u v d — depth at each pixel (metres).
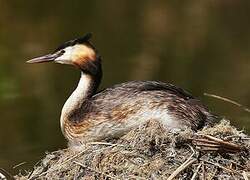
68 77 19.28
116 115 9.98
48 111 16.36
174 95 10.04
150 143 8.89
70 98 10.50
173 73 19.36
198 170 8.49
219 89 17.45
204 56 21.34
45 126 15.30
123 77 18.70
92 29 24.73
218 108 15.41
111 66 19.92
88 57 10.66
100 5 28.27
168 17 26.36
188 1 28.89
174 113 9.83
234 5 27.84
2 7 27.23
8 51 22.03
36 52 21.81
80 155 9.16
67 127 10.33
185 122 9.80
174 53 21.62
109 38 23.50
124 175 8.64
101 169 8.84
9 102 17.19
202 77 18.78
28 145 14.03
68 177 8.96
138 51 21.88
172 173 8.41
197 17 26.47
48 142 14.30
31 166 12.53
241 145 8.90
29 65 20.42
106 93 10.25
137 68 19.78
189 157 8.62
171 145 8.81
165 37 23.72
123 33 24.22
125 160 8.80
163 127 9.26
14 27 24.89
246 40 23.36
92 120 10.10
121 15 26.67
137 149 8.90
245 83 18.00
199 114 10.00
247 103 15.94
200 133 9.10
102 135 10.09
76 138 10.26
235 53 21.67
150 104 9.88
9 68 20.12
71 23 25.48
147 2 28.78
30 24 25.27
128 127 9.96
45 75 19.47
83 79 10.60
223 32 24.36
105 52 21.72
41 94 17.77
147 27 25.08
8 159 13.07
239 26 25.14
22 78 19.22
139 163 8.73
